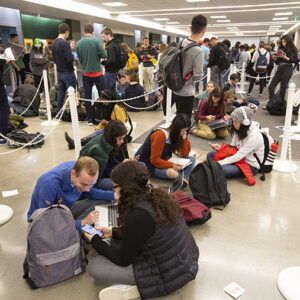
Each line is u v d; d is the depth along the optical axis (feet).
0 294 5.65
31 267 5.71
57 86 20.51
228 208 8.75
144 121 19.36
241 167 10.36
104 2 34.01
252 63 29.60
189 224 7.74
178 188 9.12
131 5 36.32
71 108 9.91
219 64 21.18
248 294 5.68
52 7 31.55
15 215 8.36
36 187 6.43
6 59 12.57
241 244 7.14
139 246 4.67
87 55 16.67
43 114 20.63
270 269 6.34
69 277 5.89
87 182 6.00
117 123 7.96
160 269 4.98
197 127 16.10
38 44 24.79
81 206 7.48
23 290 5.74
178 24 60.75
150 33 74.13
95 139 8.23
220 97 14.99
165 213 4.73
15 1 28.09
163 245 4.83
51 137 15.70
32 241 5.50
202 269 6.32
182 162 9.91
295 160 12.48
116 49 17.83
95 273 5.44
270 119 19.63
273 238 7.38
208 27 69.05
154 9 39.42
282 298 5.61
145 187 4.95
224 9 39.24
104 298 5.41
